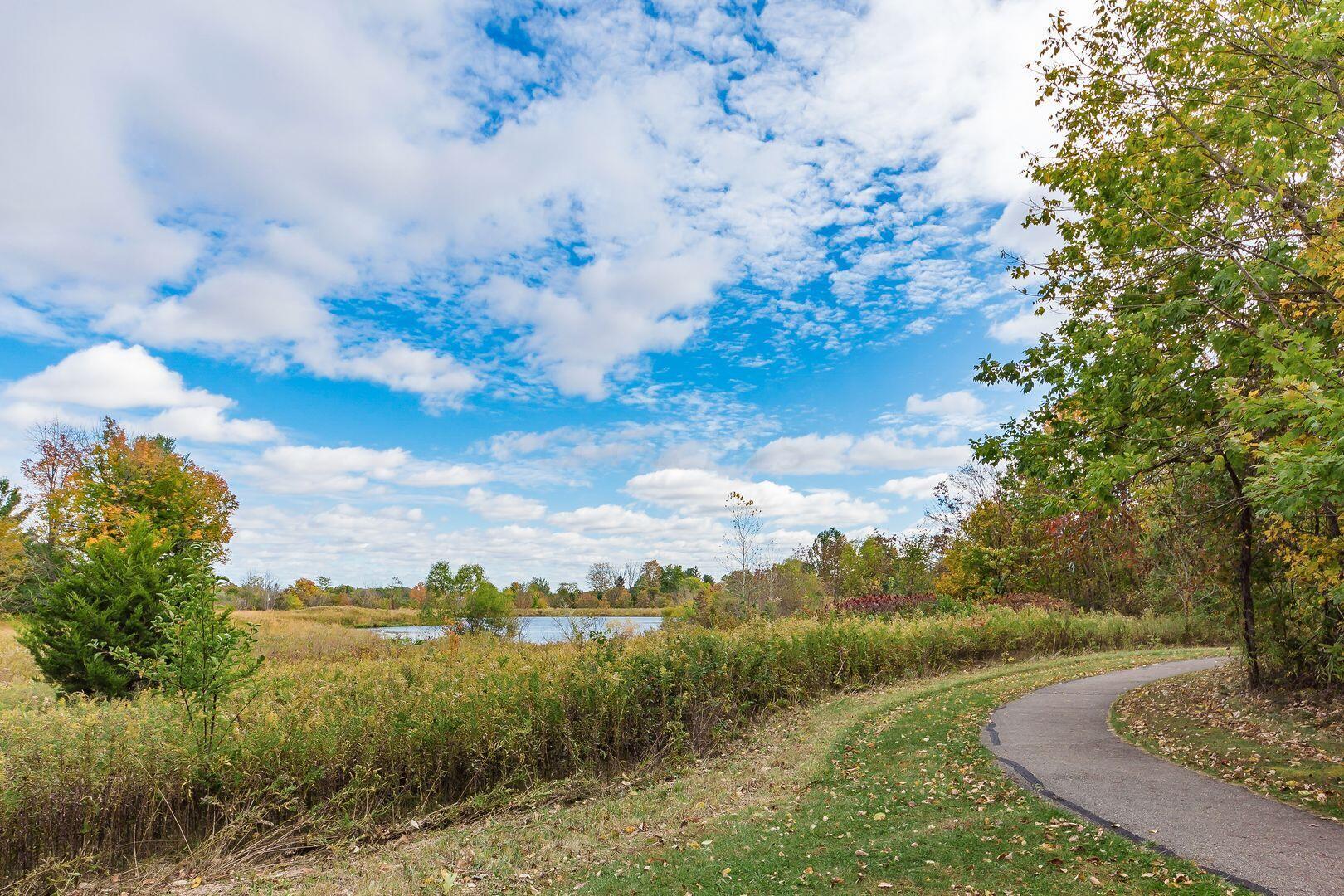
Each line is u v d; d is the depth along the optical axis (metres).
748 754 10.29
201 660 7.97
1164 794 6.58
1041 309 11.56
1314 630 10.23
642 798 8.33
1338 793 6.32
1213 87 8.31
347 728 8.52
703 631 13.96
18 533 32.28
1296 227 7.73
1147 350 8.51
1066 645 21.02
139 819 7.34
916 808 6.71
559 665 11.04
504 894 5.67
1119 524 11.34
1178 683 13.15
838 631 16.05
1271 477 5.73
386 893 5.91
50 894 6.46
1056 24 10.45
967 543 30.23
